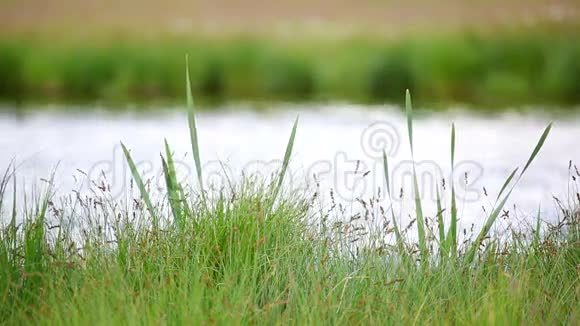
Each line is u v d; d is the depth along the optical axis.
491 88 60.53
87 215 17.56
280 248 15.52
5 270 14.95
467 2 99.00
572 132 42.06
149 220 17.25
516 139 39.97
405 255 15.91
